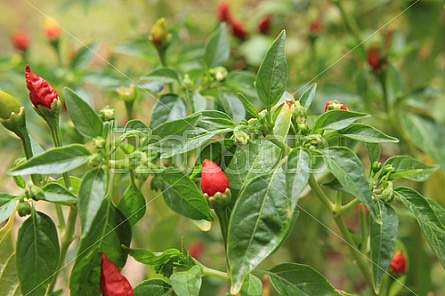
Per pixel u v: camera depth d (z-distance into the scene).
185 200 0.68
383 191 0.68
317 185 0.71
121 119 0.98
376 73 0.92
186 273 0.67
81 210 0.62
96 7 1.28
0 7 1.51
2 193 0.66
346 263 1.09
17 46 1.06
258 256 0.62
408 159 0.72
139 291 0.69
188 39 1.23
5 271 0.69
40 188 0.66
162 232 0.89
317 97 0.96
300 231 1.01
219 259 1.07
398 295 0.94
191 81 0.80
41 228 0.66
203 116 0.68
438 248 0.67
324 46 1.18
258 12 1.17
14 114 0.67
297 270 0.69
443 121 1.14
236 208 0.63
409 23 1.12
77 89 0.91
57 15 1.35
